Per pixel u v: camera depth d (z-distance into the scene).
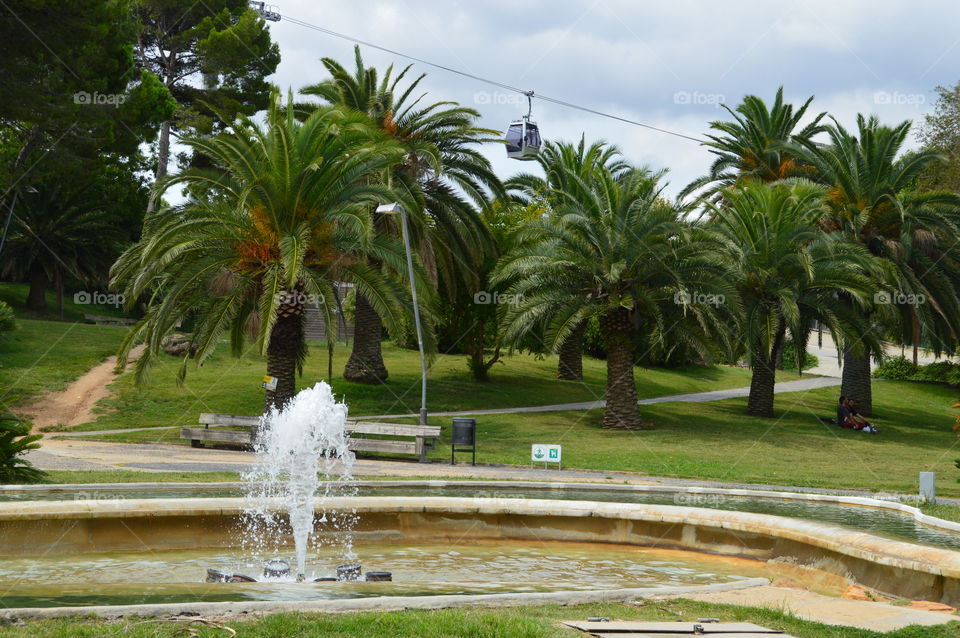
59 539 9.13
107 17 33.50
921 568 7.65
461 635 5.10
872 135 35.38
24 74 31.75
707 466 22.94
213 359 39.00
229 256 23.98
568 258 30.23
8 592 6.38
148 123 40.66
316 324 50.69
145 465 17.89
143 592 6.38
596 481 17.86
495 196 36.81
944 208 34.97
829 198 36.06
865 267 31.77
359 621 5.35
